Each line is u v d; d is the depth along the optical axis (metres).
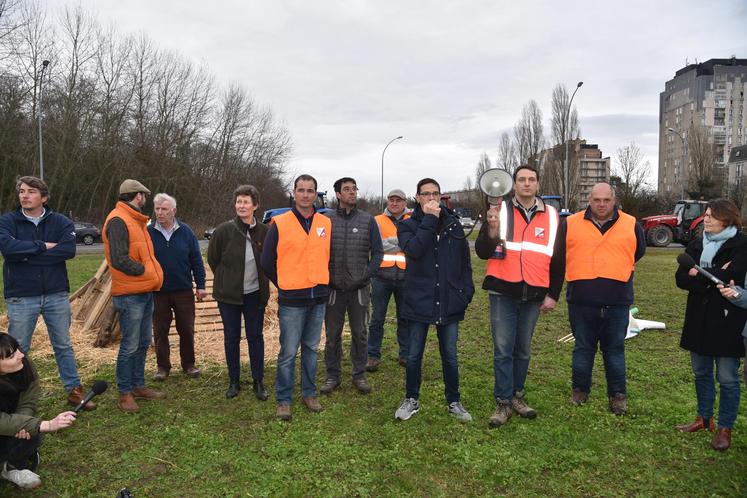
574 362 4.64
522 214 4.32
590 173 92.12
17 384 3.37
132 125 38.16
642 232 4.51
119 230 4.34
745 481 3.38
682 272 3.92
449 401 4.43
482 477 3.45
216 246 4.77
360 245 4.93
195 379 5.41
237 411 4.55
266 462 3.63
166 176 39.34
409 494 3.27
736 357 3.73
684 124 96.25
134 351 4.55
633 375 5.42
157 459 3.68
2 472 3.27
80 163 35.69
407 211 6.27
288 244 4.34
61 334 4.51
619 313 4.43
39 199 4.28
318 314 4.55
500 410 4.28
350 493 3.28
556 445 3.87
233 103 43.78
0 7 29.41
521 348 4.41
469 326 7.80
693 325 3.90
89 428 4.18
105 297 7.06
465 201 67.88
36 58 32.53
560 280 4.39
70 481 3.39
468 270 4.39
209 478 3.45
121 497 3.08
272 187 50.09
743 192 38.62
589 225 4.48
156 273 4.62
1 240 4.06
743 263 3.68
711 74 93.81
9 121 32.00
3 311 8.43
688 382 5.24
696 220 23.00
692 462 3.63
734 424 4.15
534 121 47.00
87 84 35.47
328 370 5.12
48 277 4.32
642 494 3.24
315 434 4.04
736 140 93.62
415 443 3.91
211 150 43.19
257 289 4.85
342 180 4.91
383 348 6.62
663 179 103.44
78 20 34.00
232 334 4.84
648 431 4.09
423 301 4.24
